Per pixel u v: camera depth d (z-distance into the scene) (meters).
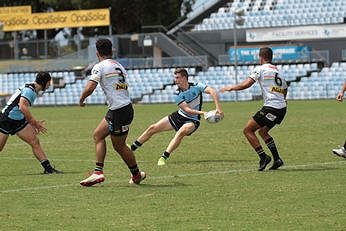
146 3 159.62
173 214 22.41
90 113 90.25
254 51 122.00
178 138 35.56
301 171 31.59
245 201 24.33
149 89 119.44
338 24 124.31
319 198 24.59
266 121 31.52
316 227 20.20
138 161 37.47
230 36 130.50
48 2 155.62
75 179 30.88
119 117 27.44
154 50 132.88
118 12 160.00
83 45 134.62
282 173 31.05
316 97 110.69
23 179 31.30
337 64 112.75
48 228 20.81
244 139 48.50
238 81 116.06
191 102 35.56
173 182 29.09
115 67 27.52
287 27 126.81
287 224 20.62
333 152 35.34
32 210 23.58
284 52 120.50
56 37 166.50
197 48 132.62
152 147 44.88
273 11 131.25
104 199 25.34
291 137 48.72
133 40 133.88
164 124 36.53
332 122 61.47
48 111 98.50
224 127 59.22
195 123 35.91
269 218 21.48
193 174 31.61
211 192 26.31
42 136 55.41
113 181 29.70
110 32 135.12
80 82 123.12
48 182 30.09
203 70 120.94
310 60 117.75
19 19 140.25
